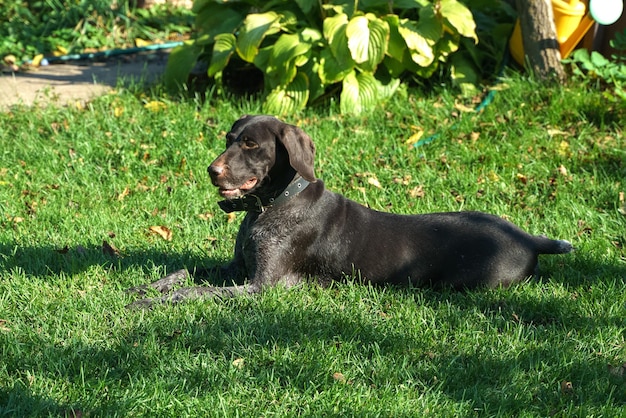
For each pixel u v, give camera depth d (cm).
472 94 1463
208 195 1155
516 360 735
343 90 1414
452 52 1506
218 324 779
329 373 704
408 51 1455
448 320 815
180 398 657
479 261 880
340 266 884
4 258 934
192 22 2173
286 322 788
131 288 866
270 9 1540
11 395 641
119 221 1061
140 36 2064
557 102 1373
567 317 828
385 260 882
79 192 1165
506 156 1257
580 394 689
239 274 914
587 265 955
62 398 653
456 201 1141
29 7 2173
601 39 1527
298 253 873
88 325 775
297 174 863
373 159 1268
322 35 1451
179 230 1041
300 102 1418
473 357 742
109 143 1320
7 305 823
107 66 1823
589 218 1090
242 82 1598
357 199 1144
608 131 1347
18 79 1694
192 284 888
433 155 1280
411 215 913
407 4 1463
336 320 801
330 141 1321
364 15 1438
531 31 1447
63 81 1684
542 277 930
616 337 788
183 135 1330
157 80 1633
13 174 1220
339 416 644
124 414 633
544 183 1194
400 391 680
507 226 907
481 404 672
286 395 667
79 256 952
